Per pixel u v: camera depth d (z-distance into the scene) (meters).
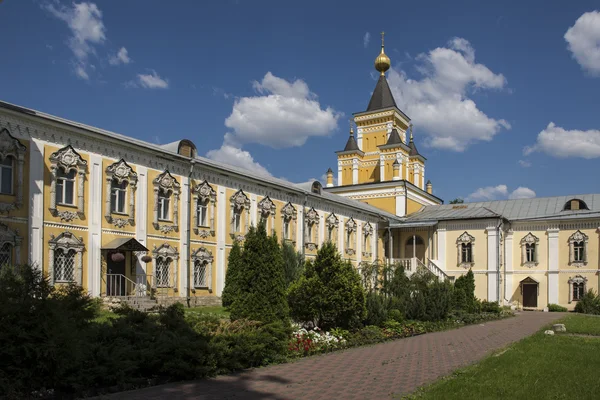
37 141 22.11
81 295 12.17
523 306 48.34
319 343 16.92
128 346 11.67
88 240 23.97
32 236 21.59
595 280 45.22
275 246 18.03
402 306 26.44
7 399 9.19
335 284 19.94
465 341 20.55
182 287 28.77
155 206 27.52
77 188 23.64
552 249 47.50
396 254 52.22
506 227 49.66
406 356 16.17
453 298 33.16
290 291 20.22
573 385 11.31
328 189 59.16
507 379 11.86
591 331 24.22
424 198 59.88
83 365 10.55
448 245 48.88
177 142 29.88
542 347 17.80
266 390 10.99
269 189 35.91
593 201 49.44
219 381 11.82
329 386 11.50
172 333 12.77
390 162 57.50
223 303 28.91
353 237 46.34
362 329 20.48
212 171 31.16
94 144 24.50
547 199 52.78
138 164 26.70
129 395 10.30
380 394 10.80
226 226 32.16
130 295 25.58
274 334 15.10
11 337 9.42
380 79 62.03
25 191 21.50
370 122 60.59
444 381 11.80
